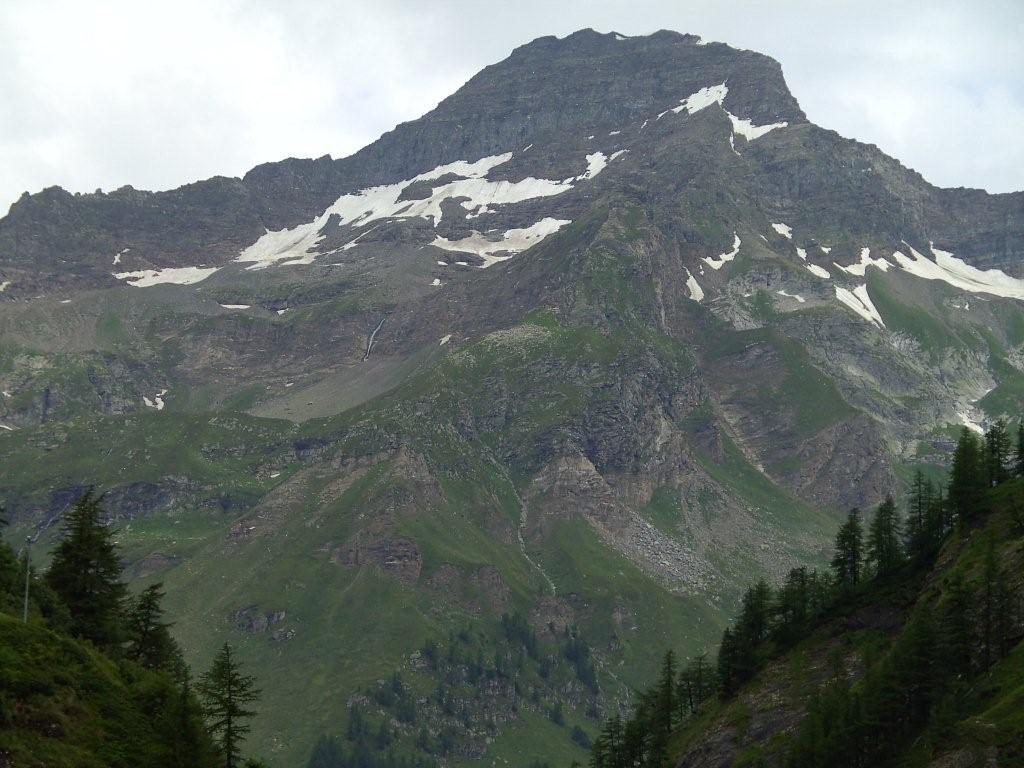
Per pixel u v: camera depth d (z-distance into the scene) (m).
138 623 167.25
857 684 154.50
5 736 111.44
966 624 140.38
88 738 118.94
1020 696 124.06
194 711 125.31
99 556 163.25
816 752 144.75
